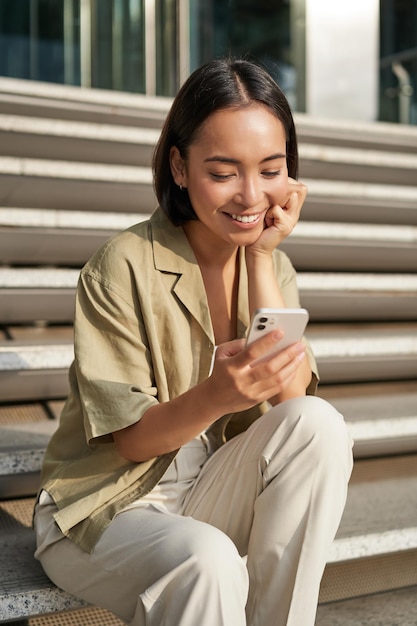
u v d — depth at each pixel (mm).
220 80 1865
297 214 2107
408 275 4246
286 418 1852
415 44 7539
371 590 2703
